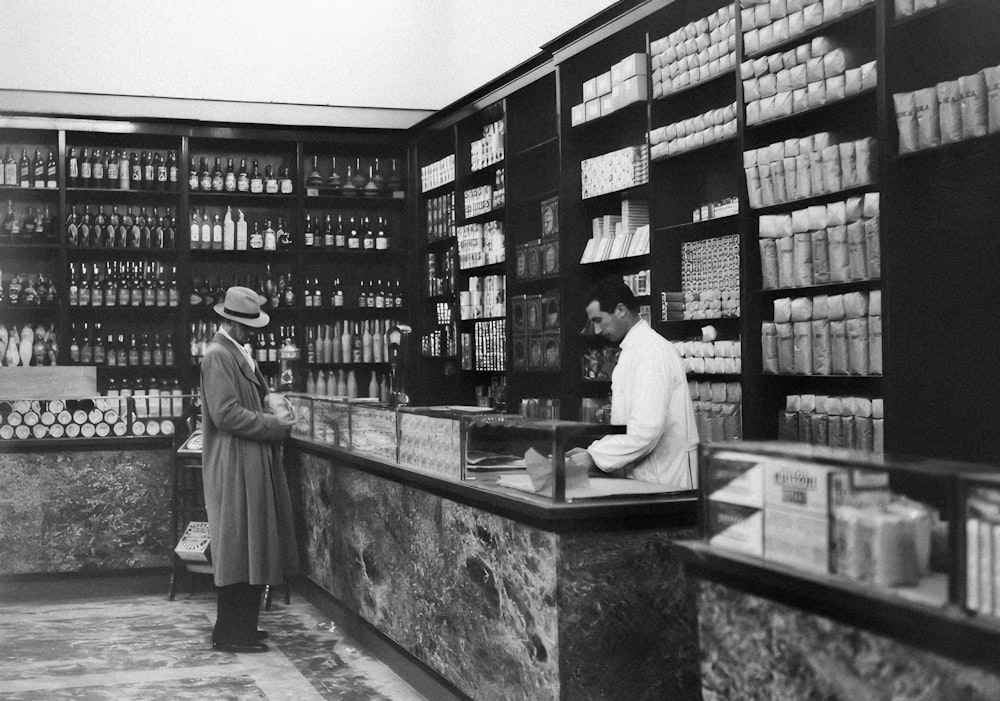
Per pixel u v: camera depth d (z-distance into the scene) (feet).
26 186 28.78
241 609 17.84
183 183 29.89
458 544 13.65
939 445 13.38
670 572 11.16
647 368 13.73
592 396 22.81
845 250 14.73
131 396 22.66
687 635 11.21
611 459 13.41
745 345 16.78
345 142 31.40
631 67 19.95
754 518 7.99
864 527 6.88
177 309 30.37
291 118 30.07
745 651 7.95
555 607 10.82
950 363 13.34
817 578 7.18
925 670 6.30
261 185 30.91
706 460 8.61
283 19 27.20
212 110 28.81
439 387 31.99
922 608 6.30
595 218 22.65
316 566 21.07
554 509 10.71
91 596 22.49
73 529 22.34
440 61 28.30
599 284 14.70
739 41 16.87
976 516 6.15
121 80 26.09
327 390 31.86
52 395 22.81
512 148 25.40
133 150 30.73
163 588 22.99
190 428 23.21
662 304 19.40
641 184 20.26
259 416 17.75
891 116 13.48
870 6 14.11
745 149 16.79
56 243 29.19
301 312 31.42
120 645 18.35
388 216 32.94
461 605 13.60
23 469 22.11
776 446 8.17
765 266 16.29
